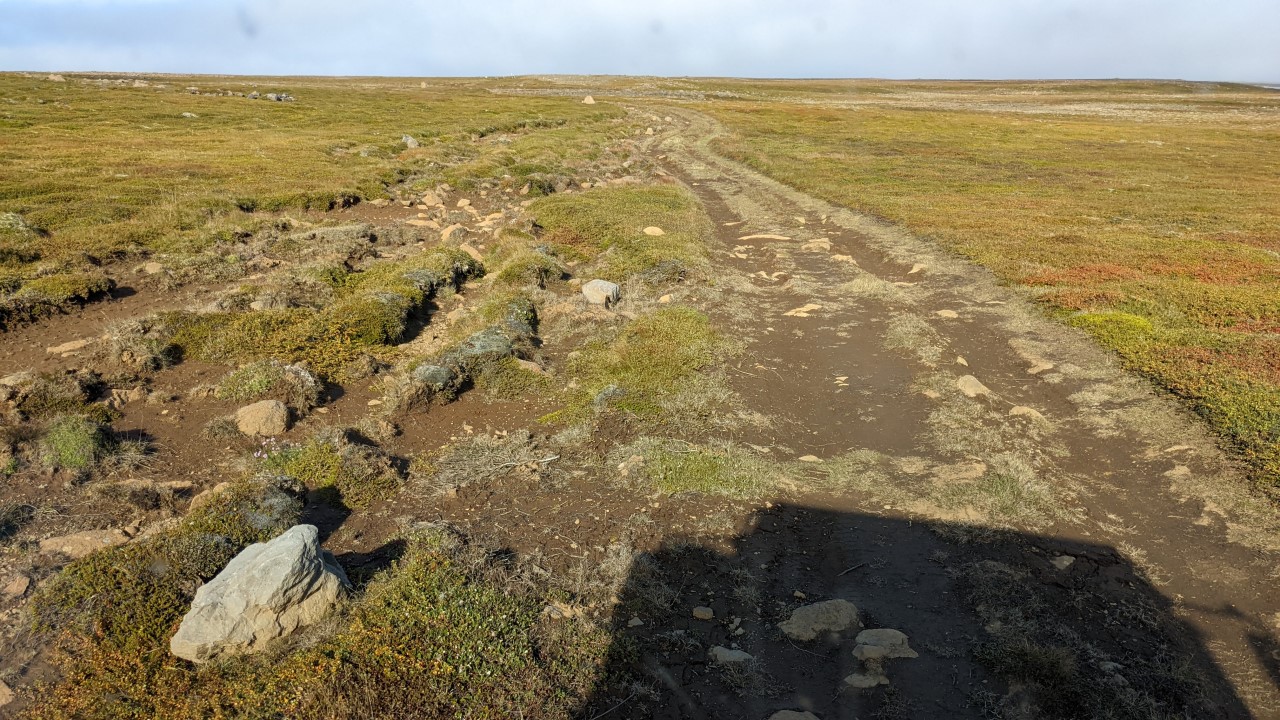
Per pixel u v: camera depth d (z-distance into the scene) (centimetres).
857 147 4734
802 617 630
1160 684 570
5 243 1667
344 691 516
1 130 3769
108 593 605
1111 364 1200
